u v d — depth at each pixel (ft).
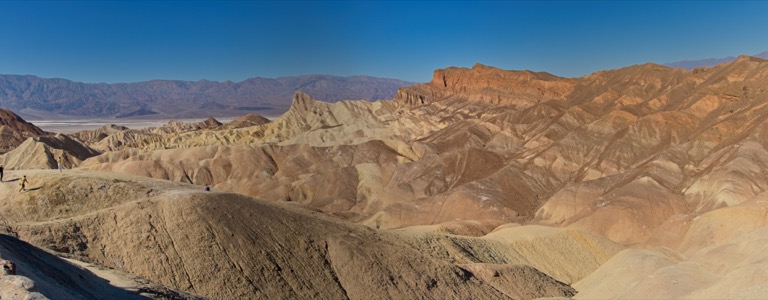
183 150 523.70
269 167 505.66
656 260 194.80
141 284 102.53
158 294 99.96
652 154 408.67
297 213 177.68
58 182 155.94
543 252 236.22
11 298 62.95
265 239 152.15
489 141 538.88
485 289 178.40
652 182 336.90
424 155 517.96
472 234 280.72
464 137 554.05
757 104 389.39
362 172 471.62
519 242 238.48
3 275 67.31
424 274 169.07
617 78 605.31
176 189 168.76
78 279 90.02
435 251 197.98
